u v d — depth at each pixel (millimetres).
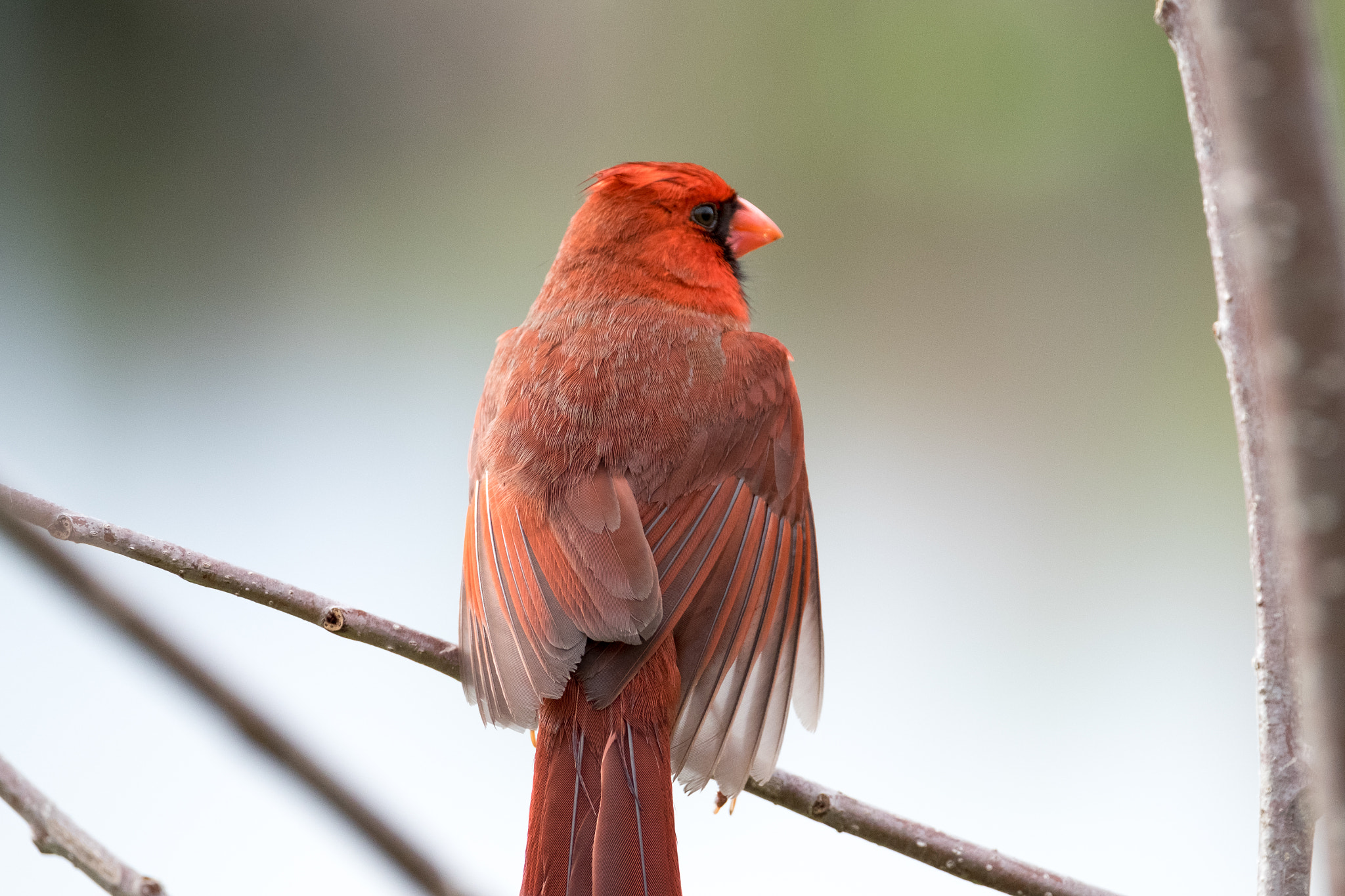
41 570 3611
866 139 13602
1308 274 2135
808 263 13688
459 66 15562
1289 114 2150
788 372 5809
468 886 3854
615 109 14789
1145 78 12641
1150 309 12641
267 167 15867
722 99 14258
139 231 15547
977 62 13125
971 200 13297
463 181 15258
